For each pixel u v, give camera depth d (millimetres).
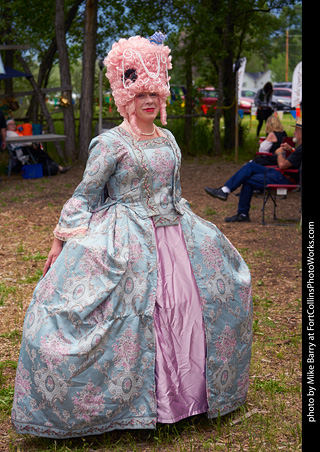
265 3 16250
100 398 2832
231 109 16875
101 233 3068
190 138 16703
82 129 14602
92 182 3084
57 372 2799
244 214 8281
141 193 3168
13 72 14180
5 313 4859
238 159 15555
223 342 3119
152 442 2986
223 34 16016
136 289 2969
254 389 3580
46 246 7055
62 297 2934
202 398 3037
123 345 2891
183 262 3160
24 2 15375
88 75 14477
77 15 16766
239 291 3271
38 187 11164
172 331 3035
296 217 8531
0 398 3416
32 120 15773
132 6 16172
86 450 2898
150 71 3143
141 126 3254
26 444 3002
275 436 3066
